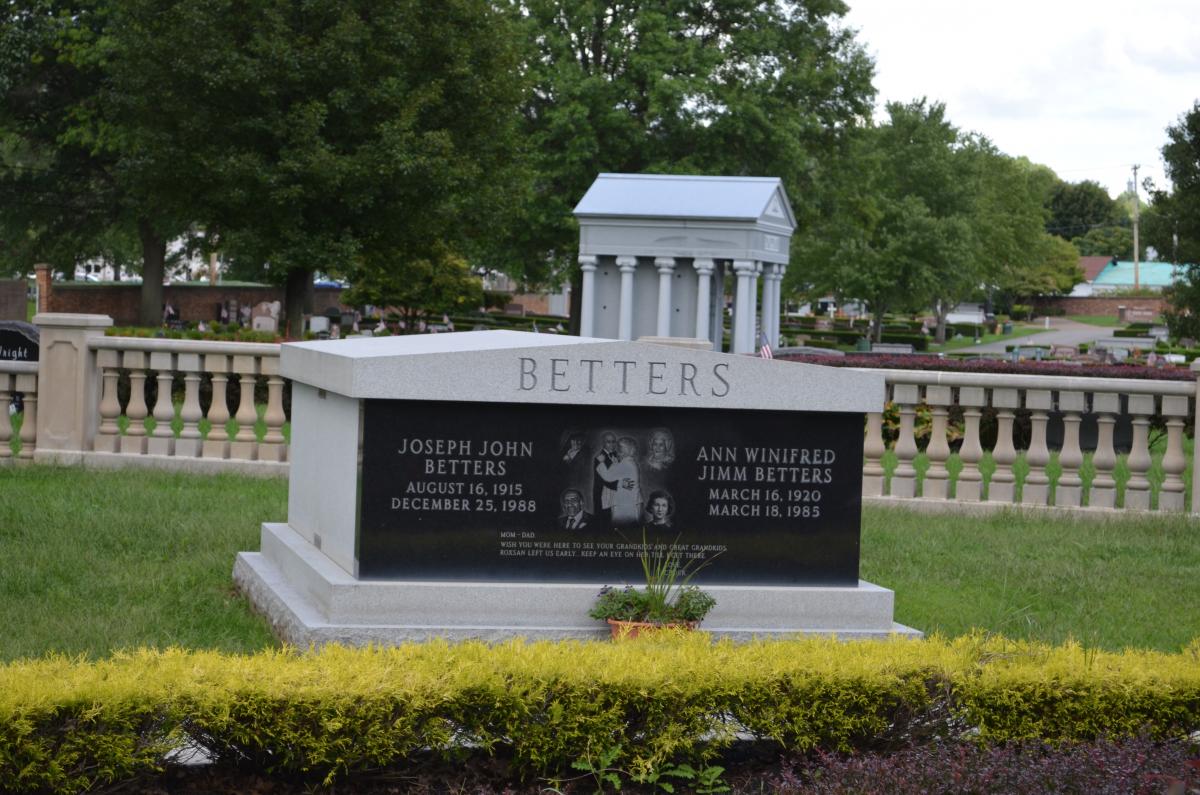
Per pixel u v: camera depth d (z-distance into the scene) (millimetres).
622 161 46156
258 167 31500
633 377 7395
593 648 5668
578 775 5340
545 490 7418
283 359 9328
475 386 7289
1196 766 4691
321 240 32906
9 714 4613
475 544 7387
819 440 7602
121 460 13844
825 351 35719
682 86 43969
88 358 14000
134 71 32781
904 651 5789
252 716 4961
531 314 80625
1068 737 5508
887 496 12891
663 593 7215
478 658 5473
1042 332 102500
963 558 10320
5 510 10859
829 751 5434
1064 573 9914
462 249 38906
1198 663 5883
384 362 7207
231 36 31984
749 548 7562
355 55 31781
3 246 55250
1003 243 76625
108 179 49312
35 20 42312
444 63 34156
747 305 33750
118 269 87188
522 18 47031
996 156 76875
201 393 20062
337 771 5176
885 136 62344
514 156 37219
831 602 7547
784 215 35812
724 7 47750
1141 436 12625
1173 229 45688
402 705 5066
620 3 46375
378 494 7316
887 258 58844
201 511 11211
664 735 5258
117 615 7984
